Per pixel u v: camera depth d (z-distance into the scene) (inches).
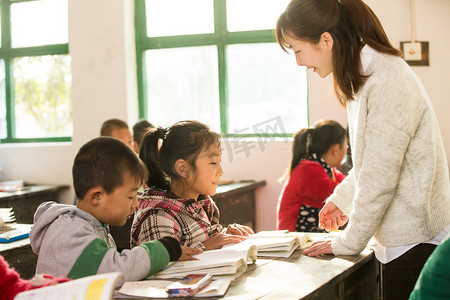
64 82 195.9
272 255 63.6
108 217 56.2
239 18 175.9
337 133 111.5
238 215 155.6
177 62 182.7
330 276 53.7
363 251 65.1
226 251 58.9
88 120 185.5
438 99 152.9
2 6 200.7
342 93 65.5
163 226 64.7
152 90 185.8
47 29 196.7
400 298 62.9
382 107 59.6
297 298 46.4
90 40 184.4
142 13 184.2
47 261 51.8
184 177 69.6
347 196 72.4
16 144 199.9
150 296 47.5
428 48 152.8
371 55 61.4
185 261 57.3
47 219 53.9
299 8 62.8
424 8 152.4
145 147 70.9
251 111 175.9
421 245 61.7
